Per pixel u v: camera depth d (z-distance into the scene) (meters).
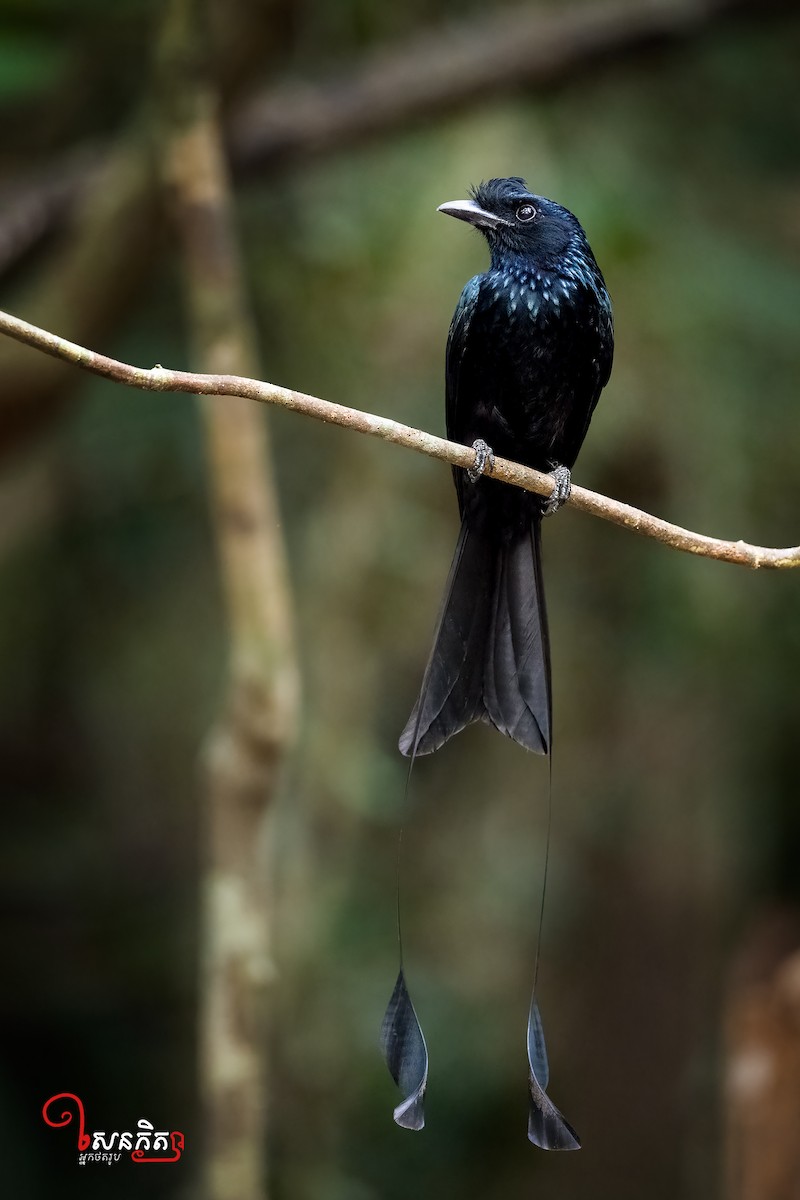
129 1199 12.78
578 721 13.32
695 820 13.72
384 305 12.01
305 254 11.86
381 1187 12.55
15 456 9.66
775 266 12.34
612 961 13.88
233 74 9.57
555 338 7.84
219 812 7.91
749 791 13.89
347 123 10.50
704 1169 13.58
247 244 12.05
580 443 8.31
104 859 13.79
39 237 10.35
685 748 13.52
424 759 13.40
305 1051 11.69
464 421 8.15
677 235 12.17
